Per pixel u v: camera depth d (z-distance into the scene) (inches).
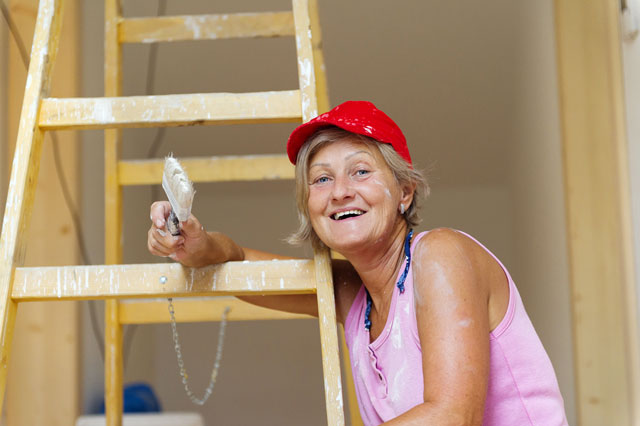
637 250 88.6
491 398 46.1
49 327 104.0
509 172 177.5
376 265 48.5
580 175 100.3
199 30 75.8
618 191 96.3
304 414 189.9
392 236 48.4
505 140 173.2
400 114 169.9
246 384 190.5
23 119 48.3
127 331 149.3
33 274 45.6
